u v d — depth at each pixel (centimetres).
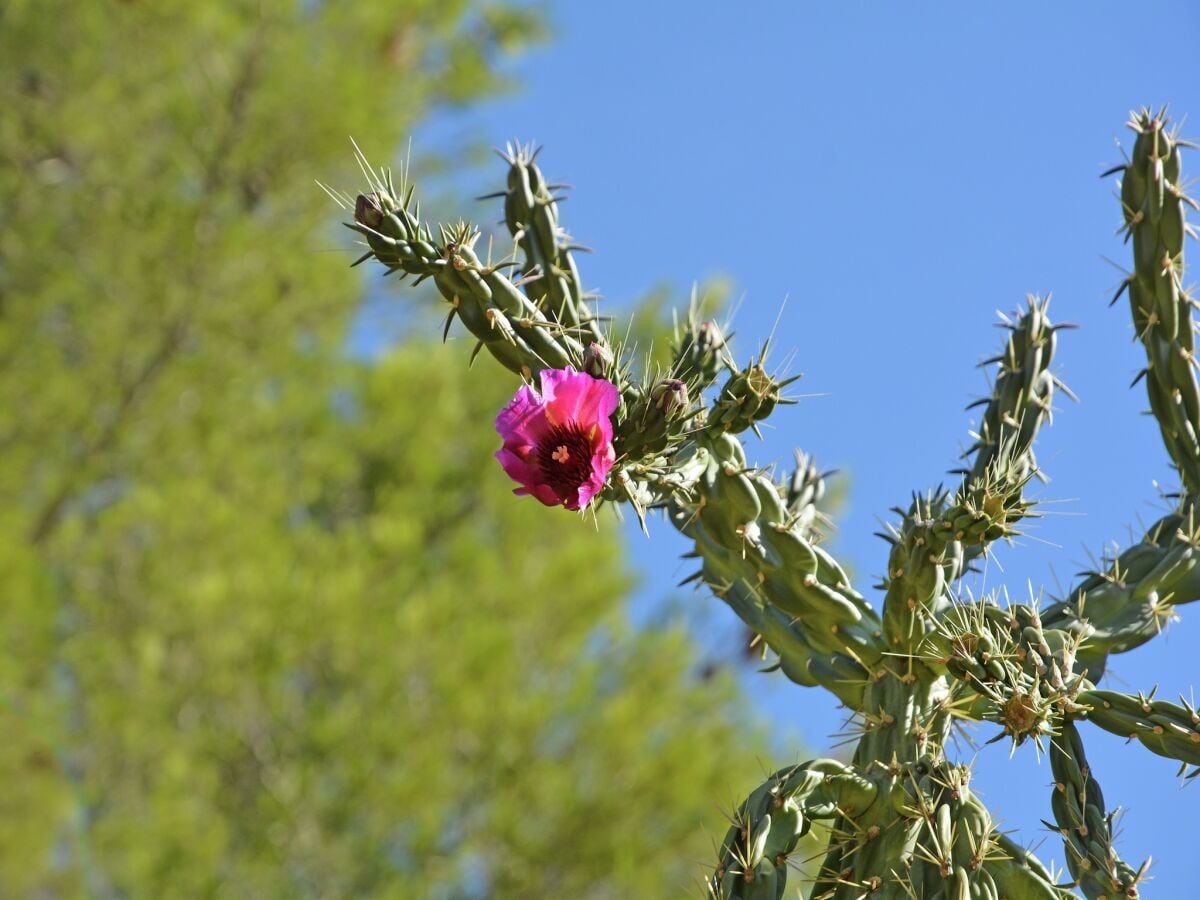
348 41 870
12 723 454
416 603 746
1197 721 174
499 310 161
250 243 806
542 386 152
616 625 805
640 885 696
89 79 822
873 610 188
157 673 723
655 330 771
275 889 690
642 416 156
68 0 805
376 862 702
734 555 193
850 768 179
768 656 212
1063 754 181
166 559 764
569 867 709
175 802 703
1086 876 176
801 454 226
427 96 929
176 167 834
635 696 746
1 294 838
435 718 723
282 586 727
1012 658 176
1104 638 194
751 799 175
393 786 691
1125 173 215
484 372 909
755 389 171
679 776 709
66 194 833
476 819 721
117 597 759
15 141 823
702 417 177
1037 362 214
